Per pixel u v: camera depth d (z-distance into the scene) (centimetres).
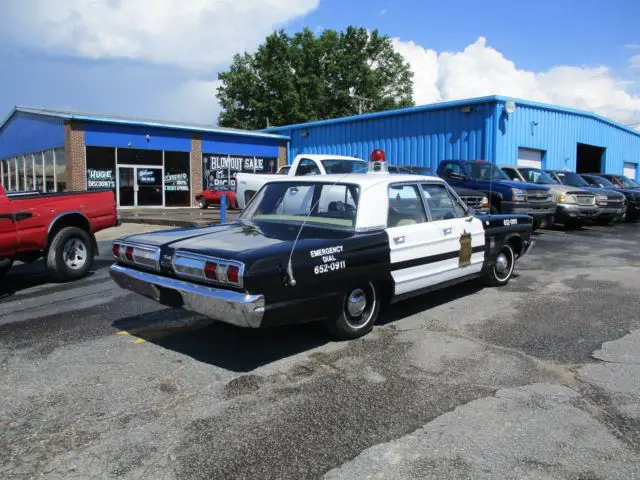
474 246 643
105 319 587
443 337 517
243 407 366
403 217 548
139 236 514
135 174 2670
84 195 838
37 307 650
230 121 5438
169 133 2759
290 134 3109
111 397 382
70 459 302
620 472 288
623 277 825
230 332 532
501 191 1291
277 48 5241
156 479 282
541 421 345
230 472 288
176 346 492
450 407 365
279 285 410
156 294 468
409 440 321
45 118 2720
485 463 296
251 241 451
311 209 535
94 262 984
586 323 568
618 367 441
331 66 5306
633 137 3061
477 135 2066
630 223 1833
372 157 612
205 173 2906
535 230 1469
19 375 425
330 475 285
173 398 380
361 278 483
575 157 2477
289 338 511
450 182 1388
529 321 574
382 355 466
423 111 2247
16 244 730
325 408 364
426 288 573
